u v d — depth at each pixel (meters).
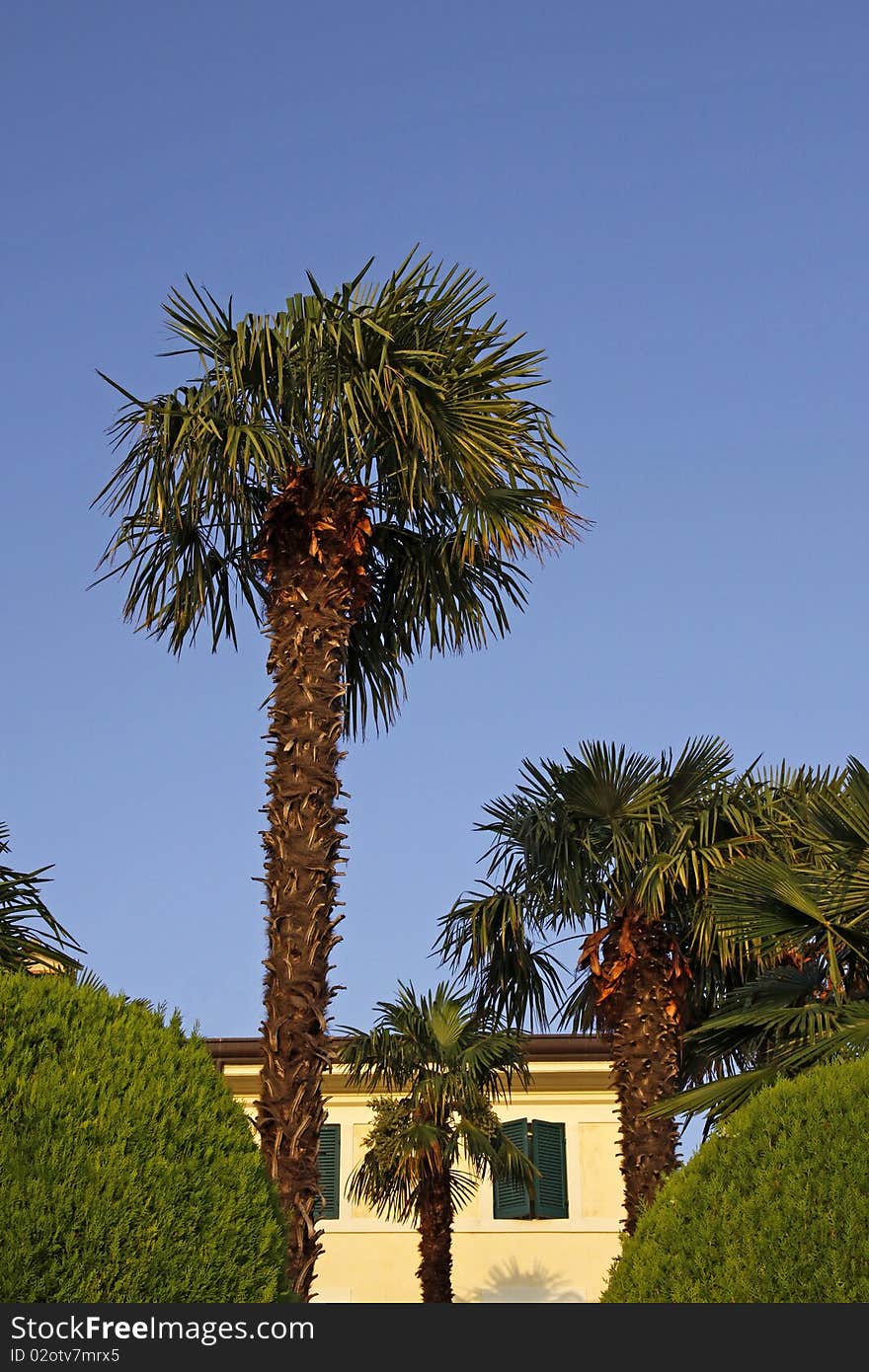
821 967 12.17
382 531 11.76
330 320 10.89
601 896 14.12
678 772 14.41
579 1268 20.73
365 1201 21.14
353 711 12.30
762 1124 7.81
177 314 11.03
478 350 11.49
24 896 10.69
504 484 11.44
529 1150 21.17
